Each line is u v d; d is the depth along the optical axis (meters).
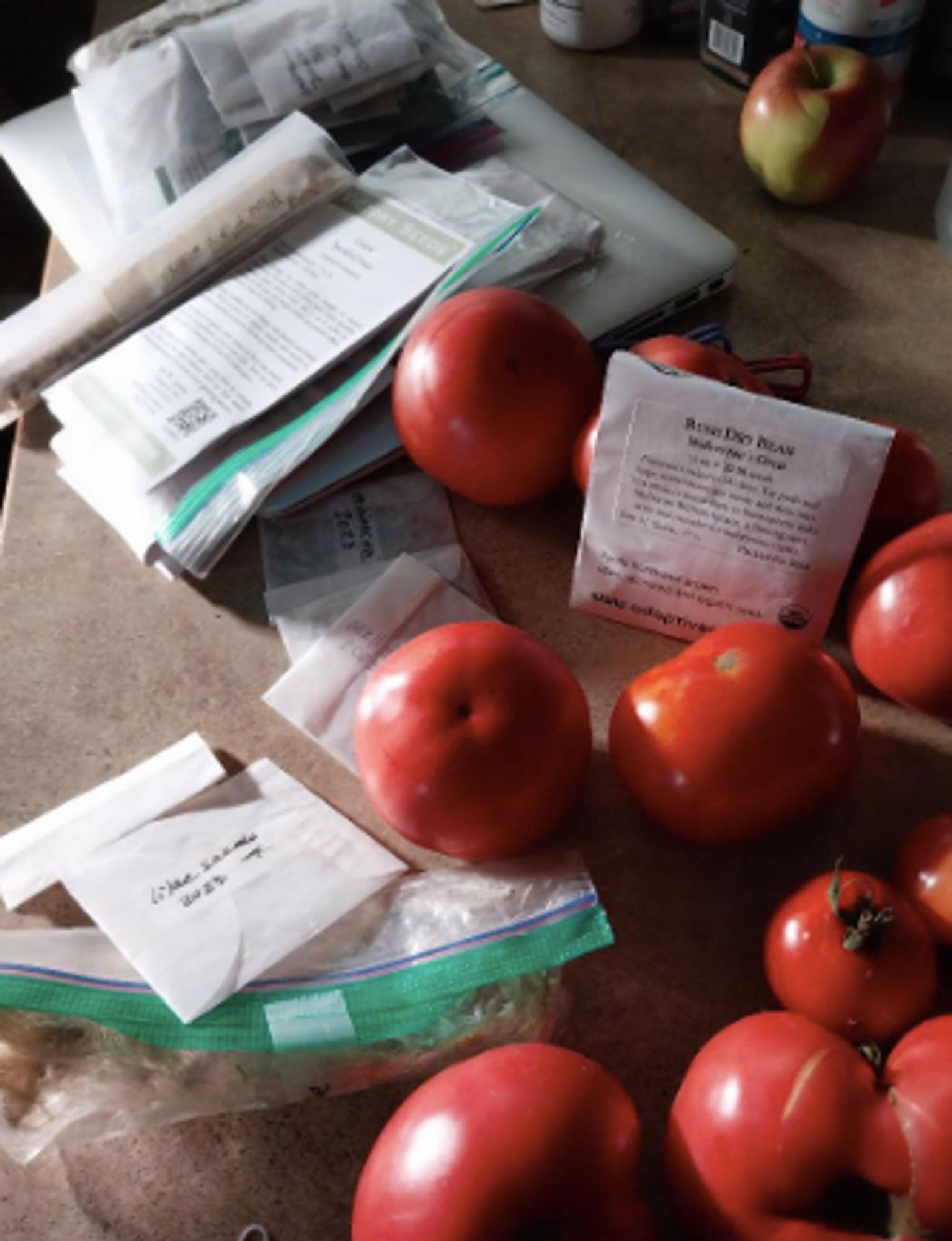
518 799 0.52
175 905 0.55
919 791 0.57
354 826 0.58
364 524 0.70
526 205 0.78
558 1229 0.41
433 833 0.53
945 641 0.53
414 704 0.51
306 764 0.61
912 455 0.59
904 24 0.79
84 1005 0.51
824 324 0.76
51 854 0.58
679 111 0.91
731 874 0.56
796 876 0.55
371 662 0.64
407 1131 0.43
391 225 0.76
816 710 0.51
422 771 0.51
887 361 0.74
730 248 0.77
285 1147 0.49
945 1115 0.39
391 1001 0.51
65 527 0.71
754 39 0.87
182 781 0.60
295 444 0.68
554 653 0.64
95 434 0.71
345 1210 0.48
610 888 0.56
